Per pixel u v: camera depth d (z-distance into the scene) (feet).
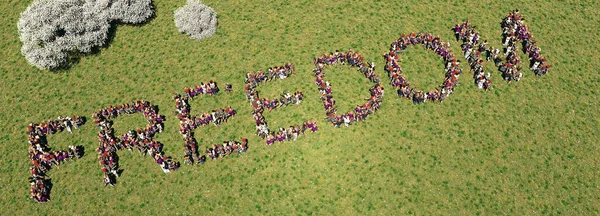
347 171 147.84
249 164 149.38
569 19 176.55
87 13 166.09
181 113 153.89
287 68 160.25
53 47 162.50
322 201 144.46
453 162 149.69
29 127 152.46
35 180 146.41
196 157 148.66
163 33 171.83
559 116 157.48
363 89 158.81
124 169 150.10
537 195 145.79
